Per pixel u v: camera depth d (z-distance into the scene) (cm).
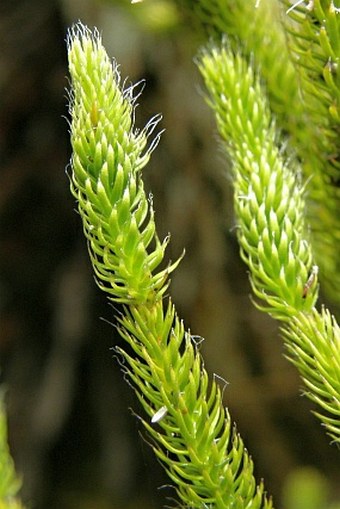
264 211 22
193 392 20
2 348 55
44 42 52
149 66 42
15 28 52
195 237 45
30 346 55
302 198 23
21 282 55
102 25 42
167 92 43
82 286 53
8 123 54
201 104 43
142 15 27
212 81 24
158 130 43
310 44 22
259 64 24
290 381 49
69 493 54
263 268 22
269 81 25
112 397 54
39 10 52
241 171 23
